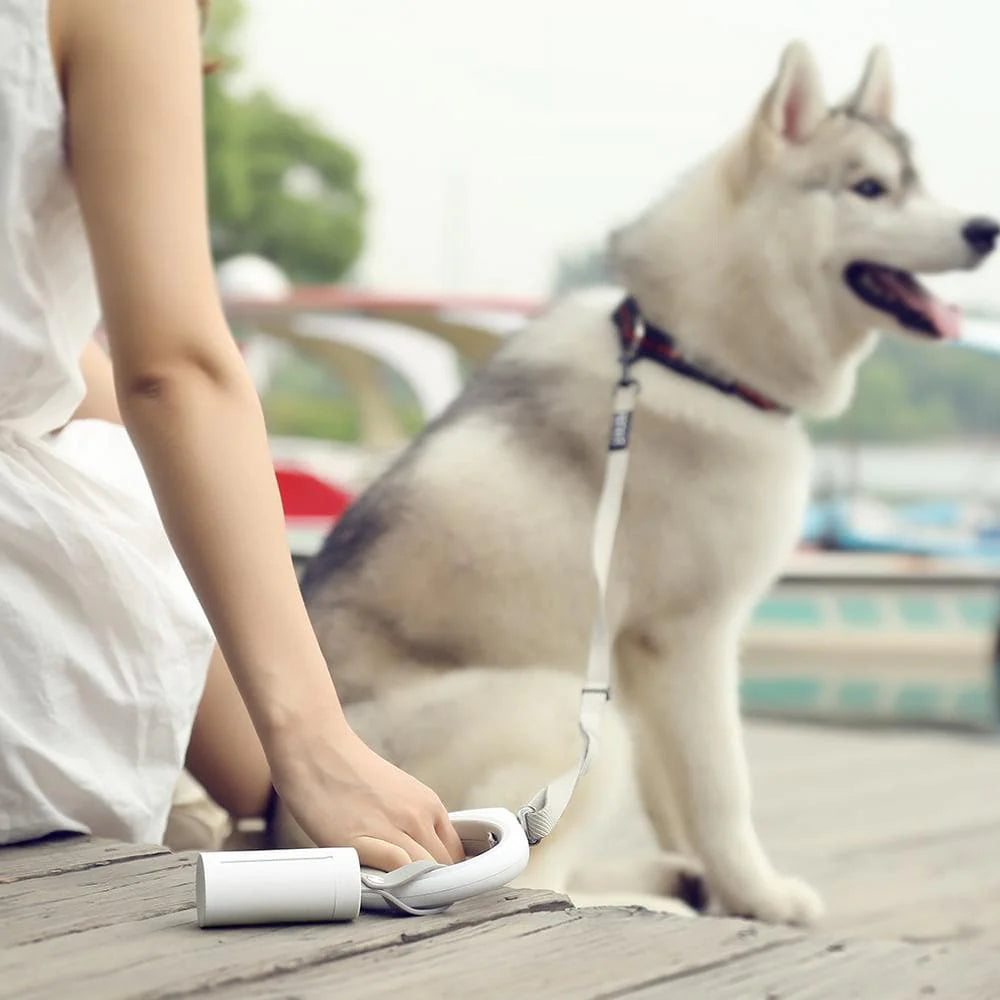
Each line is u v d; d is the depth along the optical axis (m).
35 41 1.16
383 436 9.88
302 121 35.09
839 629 9.12
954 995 0.83
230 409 1.15
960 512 13.67
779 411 2.36
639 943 0.93
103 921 0.99
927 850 3.03
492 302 8.51
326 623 2.16
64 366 1.31
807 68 2.51
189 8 1.22
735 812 2.32
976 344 6.42
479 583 2.14
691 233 2.34
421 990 0.82
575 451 2.22
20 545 1.29
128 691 1.36
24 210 1.21
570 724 2.06
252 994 0.82
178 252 1.16
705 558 2.26
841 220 2.46
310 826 1.11
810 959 0.90
